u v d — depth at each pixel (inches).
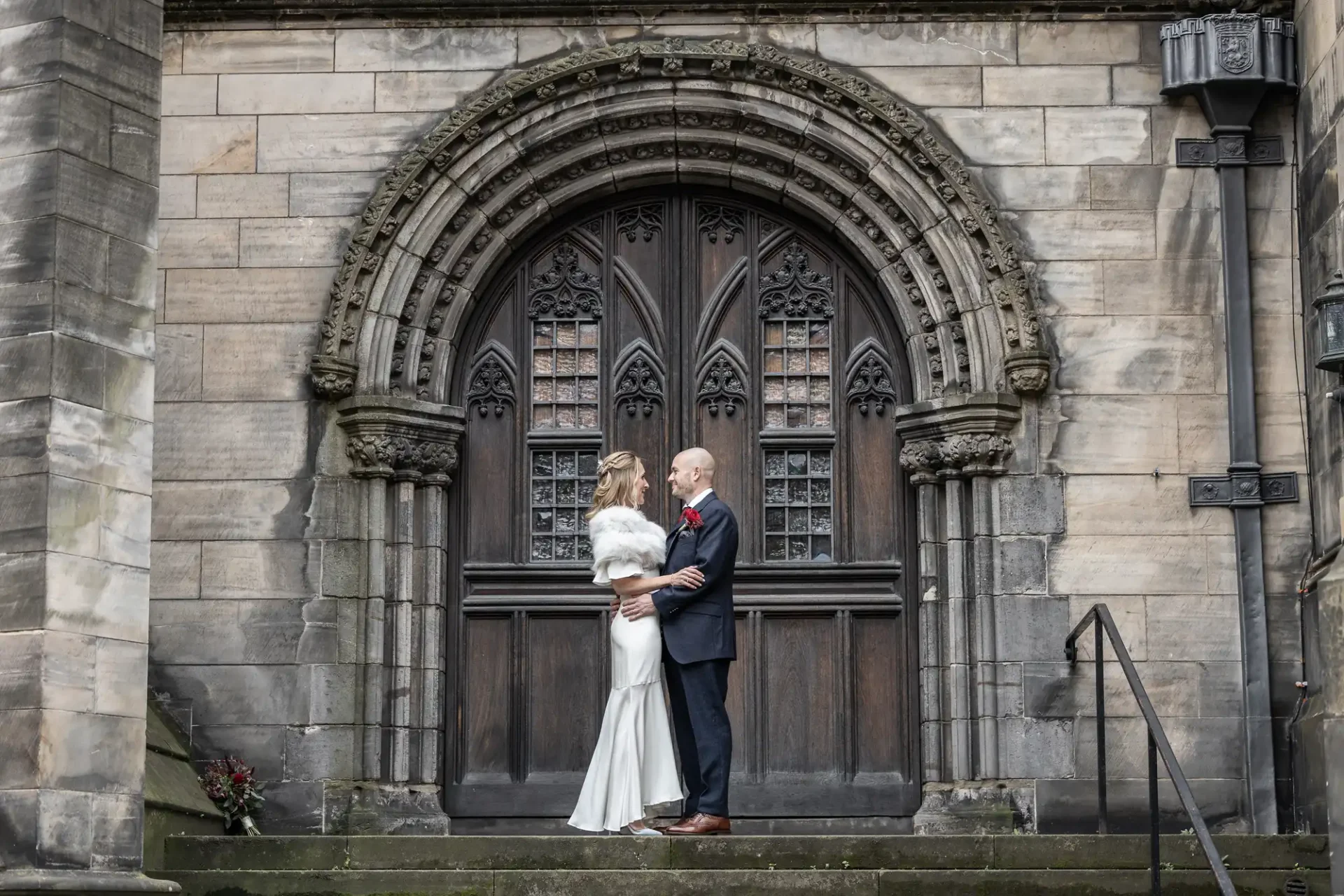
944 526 461.4
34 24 361.4
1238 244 459.2
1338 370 405.4
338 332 459.8
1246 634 445.1
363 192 470.6
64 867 335.6
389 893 364.2
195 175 471.8
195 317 466.0
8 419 348.5
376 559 455.8
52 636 340.2
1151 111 468.1
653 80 471.5
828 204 474.3
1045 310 461.4
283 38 476.4
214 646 452.4
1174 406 457.1
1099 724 411.8
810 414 475.5
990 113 469.7
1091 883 360.8
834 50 473.4
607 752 385.1
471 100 472.4
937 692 454.9
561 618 470.3
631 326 480.1
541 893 361.7
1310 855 379.6
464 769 463.2
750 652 466.3
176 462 460.1
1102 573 450.9
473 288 473.4
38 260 351.9
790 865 371.2
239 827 438.3
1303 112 457.1
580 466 476.4
